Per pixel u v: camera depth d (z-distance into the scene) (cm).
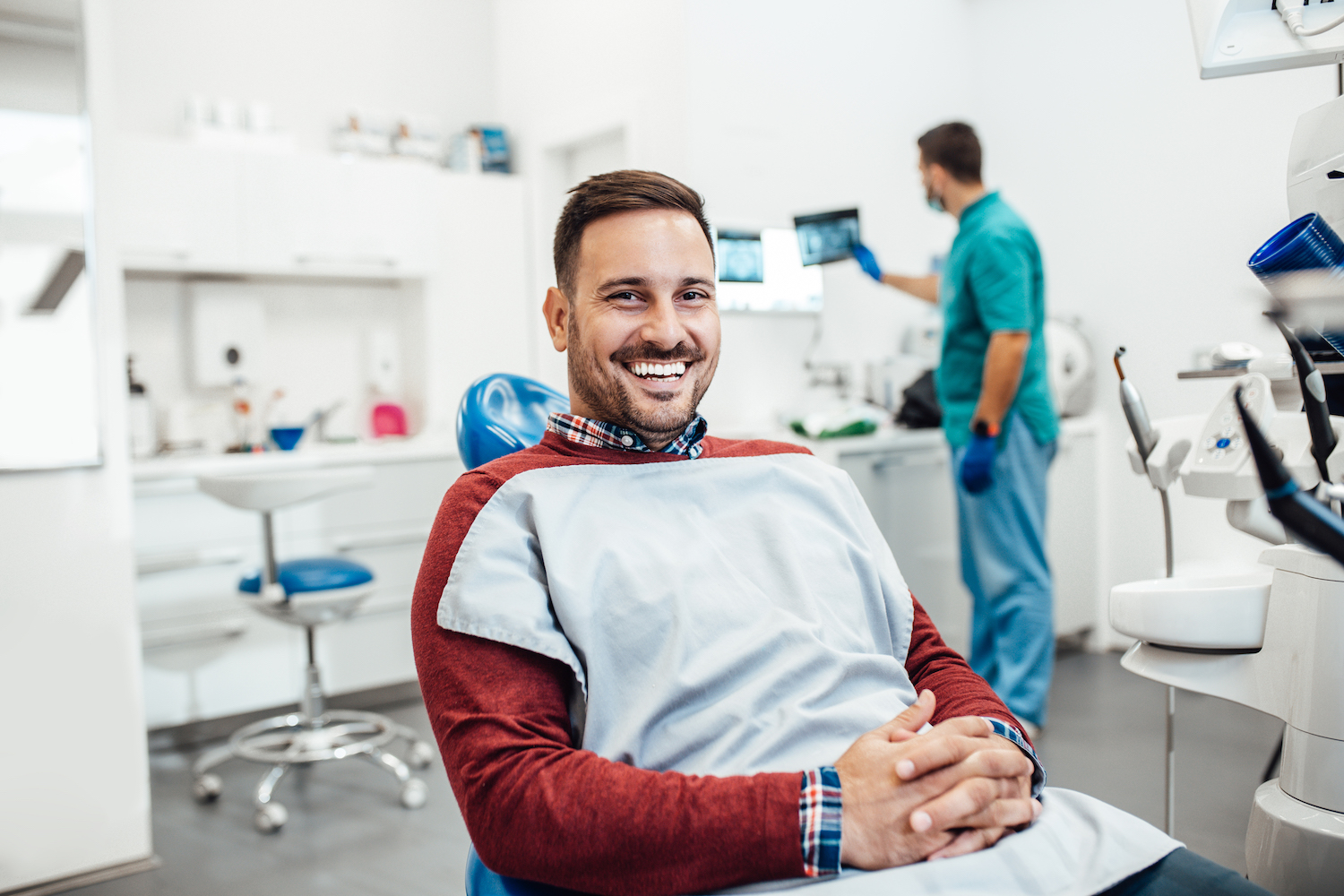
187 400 337
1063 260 353
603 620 83
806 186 339
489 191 374
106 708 205
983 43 380
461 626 79
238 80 347
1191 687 100
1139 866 75
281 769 234
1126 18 328
